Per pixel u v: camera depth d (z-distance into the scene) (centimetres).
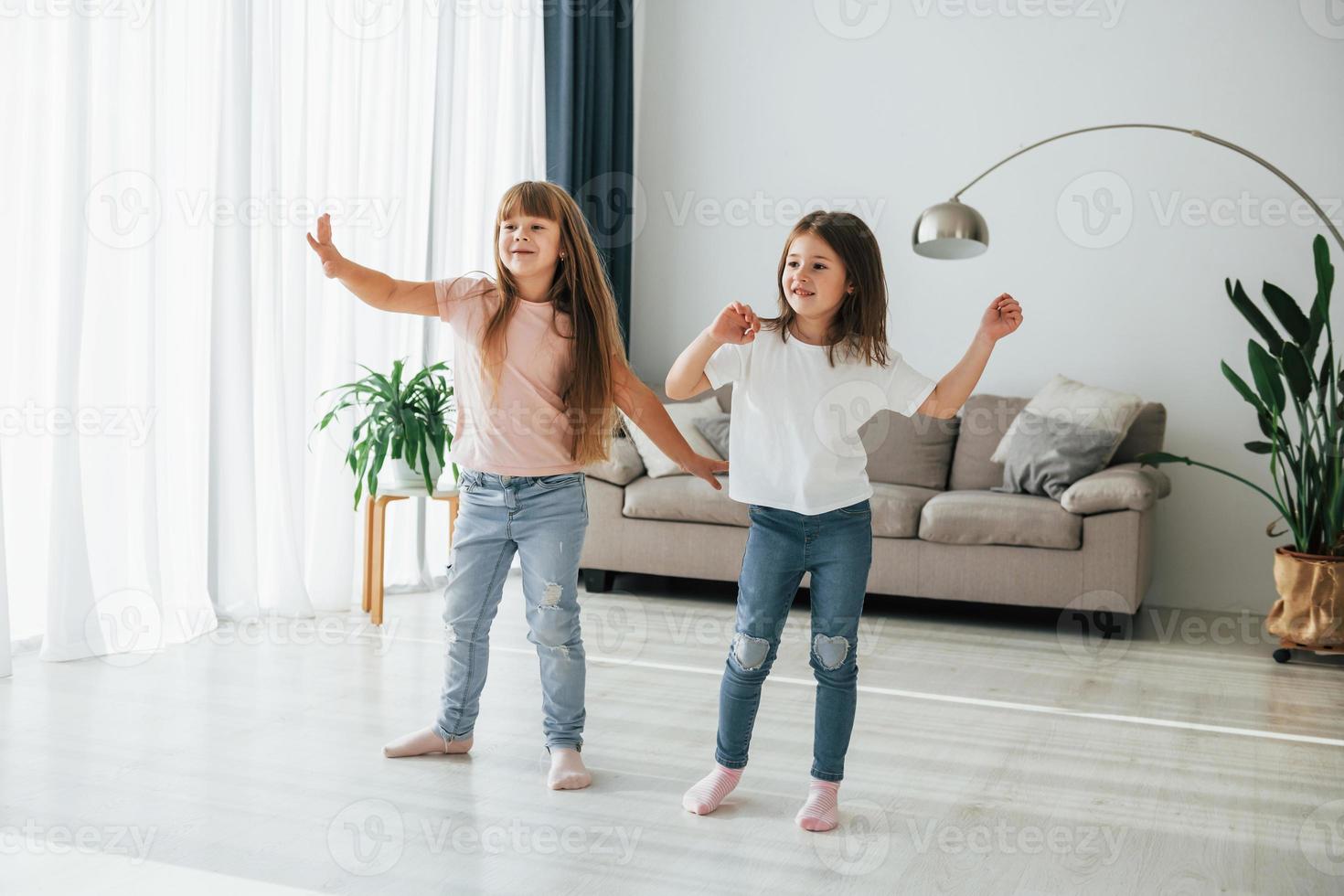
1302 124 416
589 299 223
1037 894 175
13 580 294
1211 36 424
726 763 208
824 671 203
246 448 337
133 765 222
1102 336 443
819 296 197
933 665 325
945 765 236
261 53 335
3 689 268
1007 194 452
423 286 225
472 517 226
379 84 379
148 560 310
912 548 384
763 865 183
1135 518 361
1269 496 356
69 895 167
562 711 224
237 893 169
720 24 490
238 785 213
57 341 287
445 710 232
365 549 362
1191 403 432
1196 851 193
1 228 279
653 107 503
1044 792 221
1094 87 439
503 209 218
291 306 352
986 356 204
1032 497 387
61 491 290
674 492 405
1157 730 265
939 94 460
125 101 301
